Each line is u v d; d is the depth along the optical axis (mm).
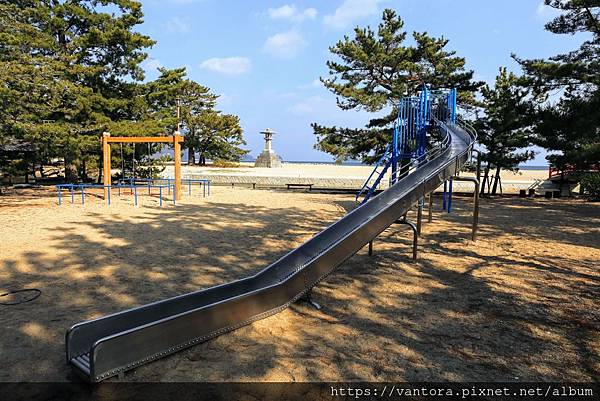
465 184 23766
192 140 43938
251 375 2906
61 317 3881
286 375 2916
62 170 26562
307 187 23312
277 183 26047
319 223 9852
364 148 19328
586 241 8000
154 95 18688
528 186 23625
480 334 3662
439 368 3055
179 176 14633
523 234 8750
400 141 13344
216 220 10031
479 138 19375
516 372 3010
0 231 8117
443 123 12219
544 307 4344
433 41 18578
